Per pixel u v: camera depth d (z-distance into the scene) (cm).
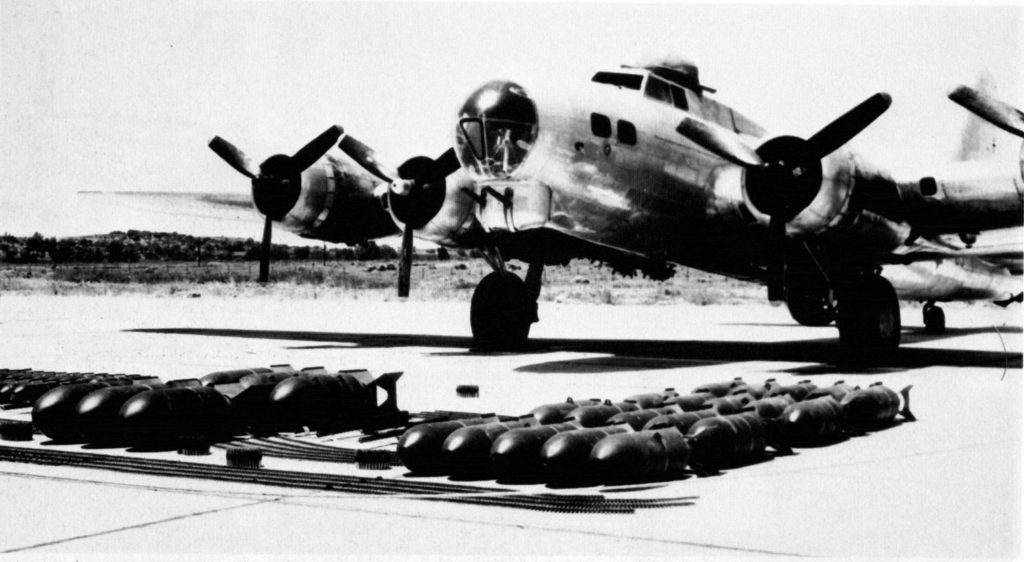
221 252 5344
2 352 1538
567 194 1202
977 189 1286
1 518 520
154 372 1233
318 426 816
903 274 2072
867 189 1206
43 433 770
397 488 595
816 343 1881
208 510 540
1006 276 2183
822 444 756
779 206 1194
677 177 1277
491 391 1072
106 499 567
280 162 1480
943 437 786
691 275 6253
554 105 1154
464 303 4334
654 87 1304
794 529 500
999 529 499
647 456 596
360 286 5069
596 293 5000
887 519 521
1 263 5019
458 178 1388
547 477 615
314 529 499
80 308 3262
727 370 1287
